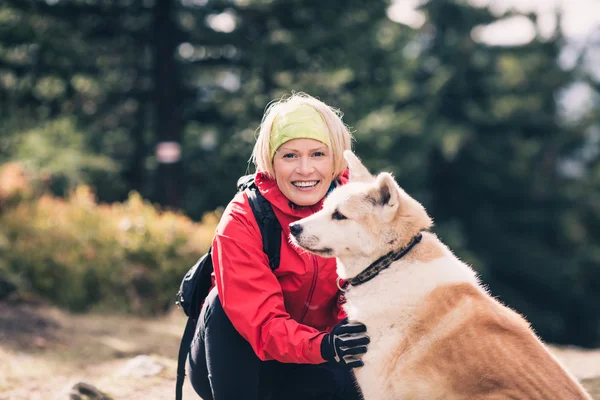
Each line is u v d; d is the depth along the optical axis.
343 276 3.09
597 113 20.28
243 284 2.81
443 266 2.93
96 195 13.70
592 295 20.48
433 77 20.12
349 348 2.74
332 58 13.23
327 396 3.12
